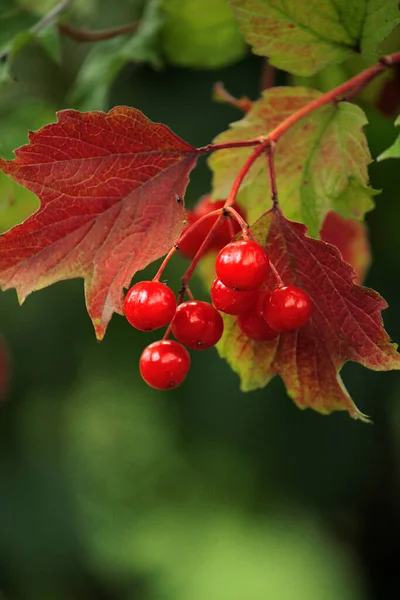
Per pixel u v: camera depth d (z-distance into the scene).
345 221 0.48
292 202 0.42
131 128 0.38
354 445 0.93
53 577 0.97
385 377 0.88
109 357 0.96
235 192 0.38
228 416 0.93
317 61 0.41
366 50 0.41
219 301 0.38
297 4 0.40
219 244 0.46
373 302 0.38
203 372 0.93
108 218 0.39
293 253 0.39
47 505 1.00
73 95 0.51
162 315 0.38
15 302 0.95
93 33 0.50
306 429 0.93
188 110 0.75
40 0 0.55
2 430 0.98
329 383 0.40
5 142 0.48
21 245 0.38
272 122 0.42
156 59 0.50
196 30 0.51
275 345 0.40
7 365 0.76
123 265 0.38
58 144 0.38
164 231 0.38
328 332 0.39
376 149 0.55
